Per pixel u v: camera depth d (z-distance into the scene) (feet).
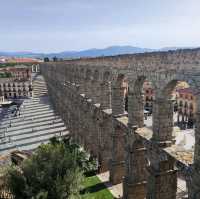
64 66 259.80
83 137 190.19
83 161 155.12
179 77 77.25
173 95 89.71
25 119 306.14
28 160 114.73
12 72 636.48
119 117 129.80
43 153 115.55
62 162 111.04
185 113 309.83
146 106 359.05
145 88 352.90
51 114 322.14
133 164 113.91
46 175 106.01
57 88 317.83
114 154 136.67
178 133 253.03
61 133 245.04
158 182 92.27
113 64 125.29
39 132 254.27
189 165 77.30
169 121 91.04
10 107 400.26
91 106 166.40
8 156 176.96
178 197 128.06
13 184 104.68
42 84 563.07
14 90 526.16
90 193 133.08
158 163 91.50
